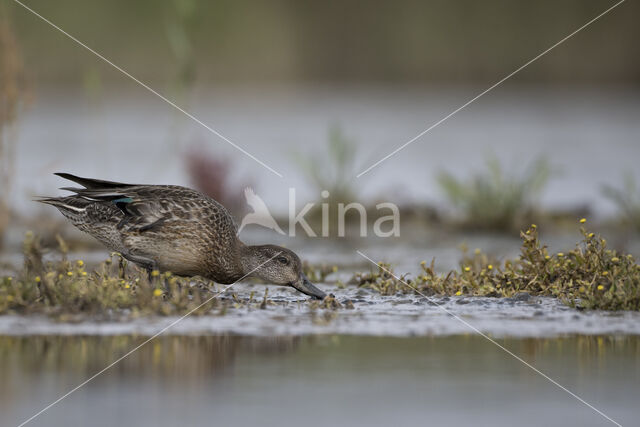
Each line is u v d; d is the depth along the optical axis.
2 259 18.42
